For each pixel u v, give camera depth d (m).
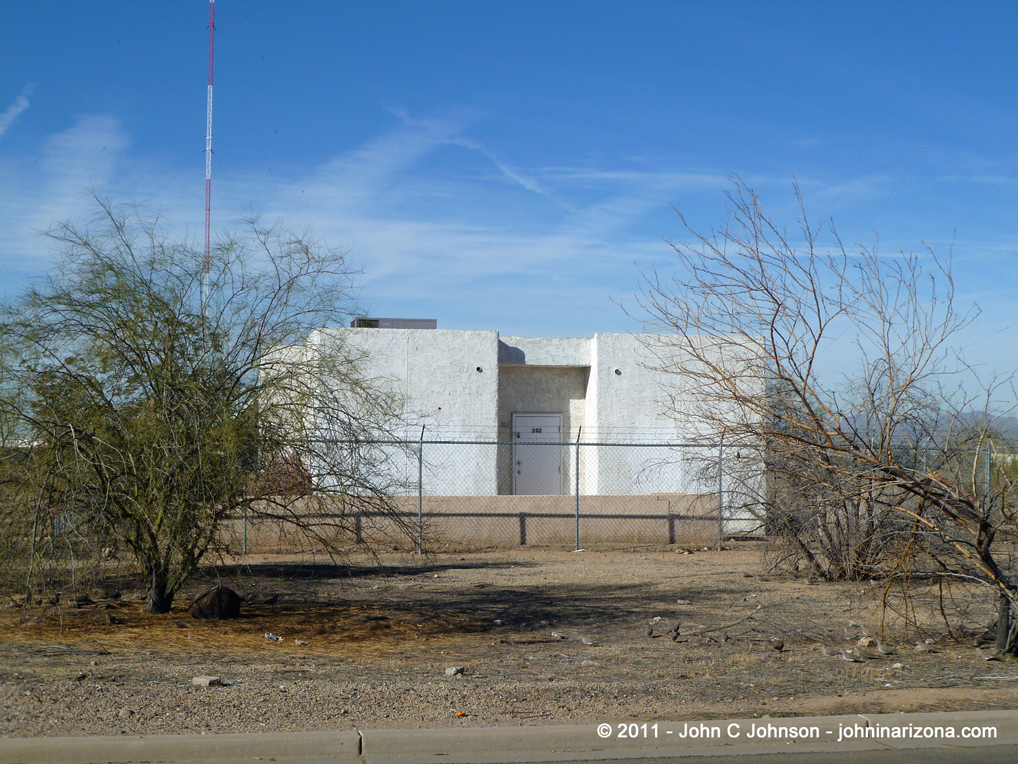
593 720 6.51
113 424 9.74
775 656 8.92
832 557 13.91
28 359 9.72
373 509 11.10
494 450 24.23
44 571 9.63
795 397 10.09
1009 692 7.45
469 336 24.42
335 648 9.27
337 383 10.77
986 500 8.88
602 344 24.70
